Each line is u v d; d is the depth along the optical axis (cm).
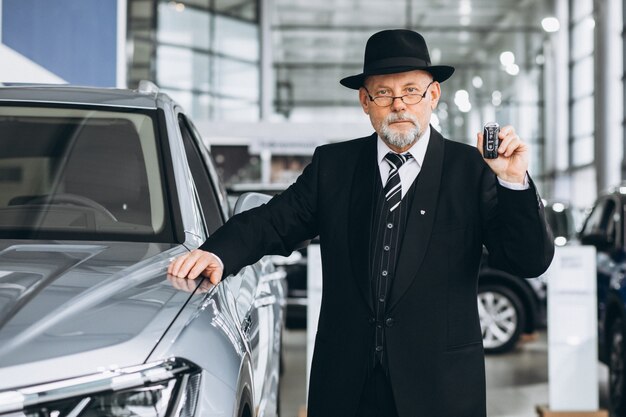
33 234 248
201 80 2698
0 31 592
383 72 234
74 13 756
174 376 176
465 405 235
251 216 248
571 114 2930
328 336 244
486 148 221
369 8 3041
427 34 3061
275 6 3005
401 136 237
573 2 2919
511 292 902
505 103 3030
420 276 234
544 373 788
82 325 175
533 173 2991
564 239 959
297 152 1820
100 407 166
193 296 206
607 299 627
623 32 2484
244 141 1814
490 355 895
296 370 797
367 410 240
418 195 238
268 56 2819
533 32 3023
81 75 778
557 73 2970
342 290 242
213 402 182
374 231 240
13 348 164
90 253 224
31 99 303
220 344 195
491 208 237
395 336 233
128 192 272
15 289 187
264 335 302
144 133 293
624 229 643
